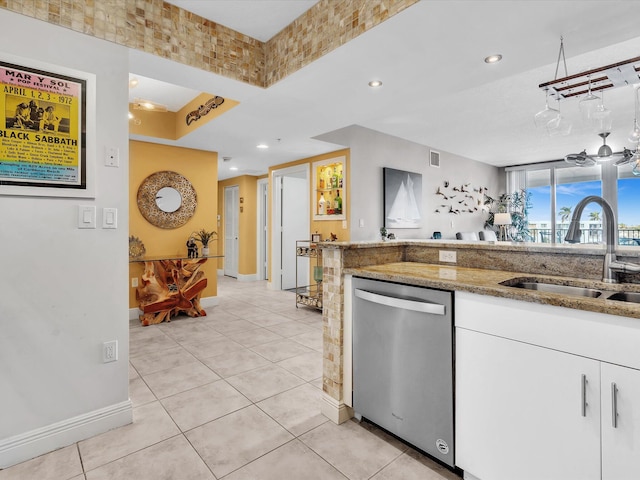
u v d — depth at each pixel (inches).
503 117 177.8
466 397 57.4
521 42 80.0
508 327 52.1
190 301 166.9
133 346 127.0
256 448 68.6
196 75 97.1
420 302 62.8
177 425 76.5
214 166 196.9
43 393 68.0
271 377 100.8
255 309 186.2
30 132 65.8
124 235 77.6
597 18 70.4
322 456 66.2
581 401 45.5
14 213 65.0
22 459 64.8
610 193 274.2
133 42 80.2
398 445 69.8
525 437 50.7
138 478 60.3
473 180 289.3
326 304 81.7
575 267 66.2
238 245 295.0
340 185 193.3
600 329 43.7
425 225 235.5
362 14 76.2
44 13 68.0
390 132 204.7
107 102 75.4
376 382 71.2
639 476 41.3
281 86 105.3
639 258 60.0
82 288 72.3
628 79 77.5
